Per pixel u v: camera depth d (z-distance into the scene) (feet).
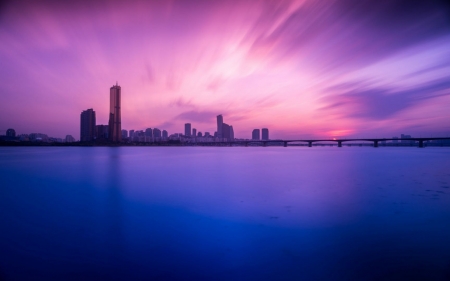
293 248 21.24
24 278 16.89
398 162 104.06
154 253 20.45
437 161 108.17
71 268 18.21
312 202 36.19
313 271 17.65
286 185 50.57
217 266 18.43
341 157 143.74
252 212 31.68
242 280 16.63
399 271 17.48
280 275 17.21
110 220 28.73
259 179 58.70
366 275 17.07
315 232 24.64
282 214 30.58
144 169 81.56
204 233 24.63
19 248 21.43
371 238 22.98
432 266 18.02
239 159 128.88
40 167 89.25
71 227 26.78
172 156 160.35
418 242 21.98
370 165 91.45
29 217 30.30
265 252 20.48
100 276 17.16
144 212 32.27
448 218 28.17
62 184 53.67
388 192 42.50
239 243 22.26
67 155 176.24
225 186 49.70
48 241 23.03
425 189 44.80
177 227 26.50
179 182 55.16
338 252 20.35
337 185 49.93
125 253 20.51
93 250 20.99
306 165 93.56
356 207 33.32
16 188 48.93
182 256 19.92
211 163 105.09
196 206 34.78
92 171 76.38
